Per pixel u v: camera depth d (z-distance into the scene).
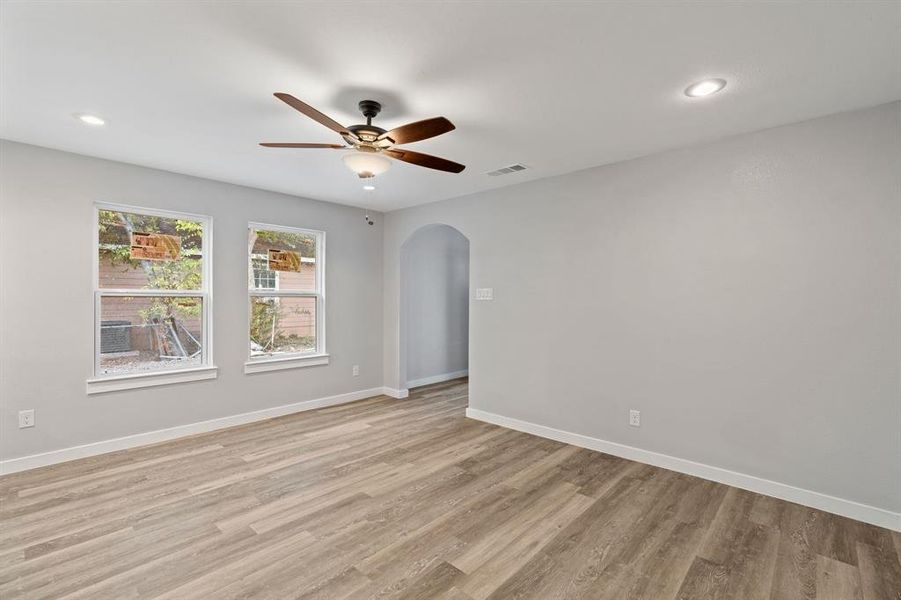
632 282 3.41
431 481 3.00
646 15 1.67
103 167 3.44
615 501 2.72
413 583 1.94
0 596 1.83
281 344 4.69
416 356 6.08
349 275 5.24
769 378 2.79
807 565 2.09
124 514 2.51
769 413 2.79
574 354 3.76
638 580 1.98
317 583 1.94
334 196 4.71
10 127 2.81
